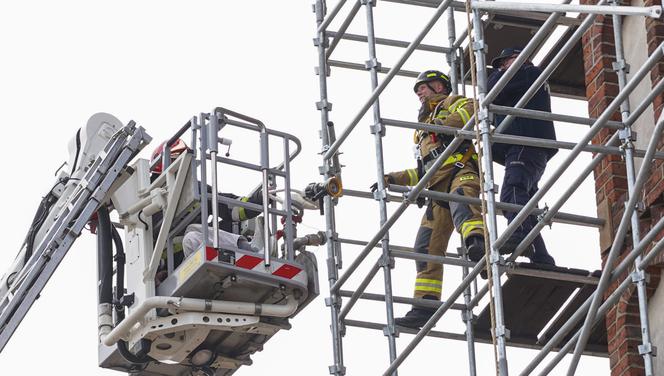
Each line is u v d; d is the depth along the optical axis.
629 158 36.19
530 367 35.94
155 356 40.34
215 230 38.28
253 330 39.62
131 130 40.94
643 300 34.56
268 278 38.62
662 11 30.22
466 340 41.41
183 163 39.28
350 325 41.66
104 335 40.66
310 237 39.91
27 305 40.34
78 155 43.28
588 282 39.22
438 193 39.19
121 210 40.56
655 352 34.38
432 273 41.38
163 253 40.47
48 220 42.38
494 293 34.81
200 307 38.84
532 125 40.09
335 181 39.84
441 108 41.00
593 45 42.00
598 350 43.09
